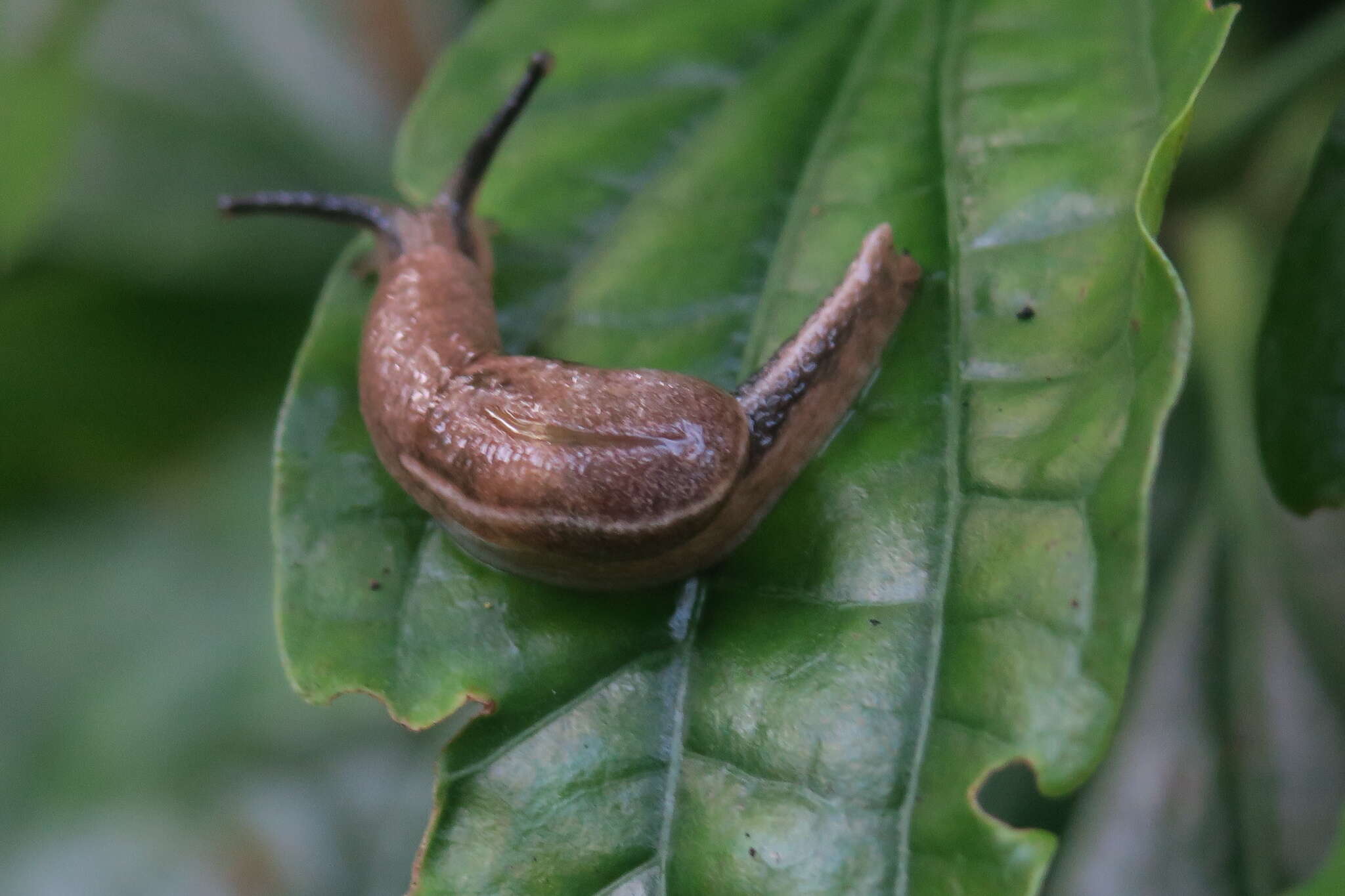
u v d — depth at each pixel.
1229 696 0.21
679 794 0.19
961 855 0.18
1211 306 0.21
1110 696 0.18
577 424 0.19
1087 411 0.19
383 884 0.22
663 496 0.19
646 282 0.20
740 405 0.19
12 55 0.22
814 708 0.19
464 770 0.19
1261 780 0.21
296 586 0.20
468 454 0.19
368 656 0.19
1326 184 0.19
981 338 0.19
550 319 0.20
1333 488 0.19
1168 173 0.19
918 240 0.20
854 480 0.19
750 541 0.19
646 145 0.21
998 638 0.19
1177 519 0.21
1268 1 0.22
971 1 0.20
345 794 0.22
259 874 0.22
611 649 0.19
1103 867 0.21
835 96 0.21
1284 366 0.19
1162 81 0.20
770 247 0.20
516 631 0.19
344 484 0.20
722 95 0.21
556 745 0.19
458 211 0.21
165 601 0.24
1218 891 0.21
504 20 0.21
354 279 0.21
